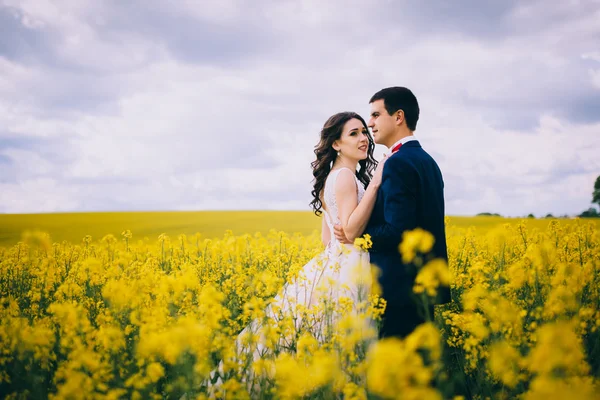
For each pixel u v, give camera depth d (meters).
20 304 4.53
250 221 25.72
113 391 2.34
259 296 3.82
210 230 21.59
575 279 3.16
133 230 22.28
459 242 6.43
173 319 3.20
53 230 22.30
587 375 2.30
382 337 3.18
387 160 3.28
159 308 3.18
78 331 2.88
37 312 4.12
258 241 7.04
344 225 3.56
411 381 1.63
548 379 1.84
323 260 3.76
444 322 3.45
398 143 3.43
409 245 2.71
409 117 3.44
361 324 2.68
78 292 4.20
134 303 3.10
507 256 5.59
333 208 3.75
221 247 4.66
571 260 4.83
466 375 2.90
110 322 3.06
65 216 31.05
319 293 3.49
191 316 2.87
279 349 2.88
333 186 3.69
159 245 7.78
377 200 3.46
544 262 3.40
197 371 2.34
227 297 4.17
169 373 2.80
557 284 3.25
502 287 3.67
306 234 18.84
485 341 2.91
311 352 2.60
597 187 33.56
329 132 3.85
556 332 2.02
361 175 4.34
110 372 2.61
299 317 3.40
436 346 1.89
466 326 3.09
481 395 2.57
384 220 3.42
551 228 6.21
